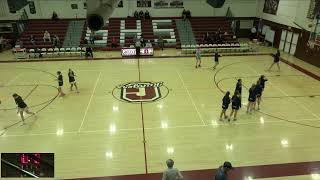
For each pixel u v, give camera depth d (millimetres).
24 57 21562
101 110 12656
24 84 15906
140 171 8570
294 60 20984
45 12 26500
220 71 18188
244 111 12492
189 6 27594
